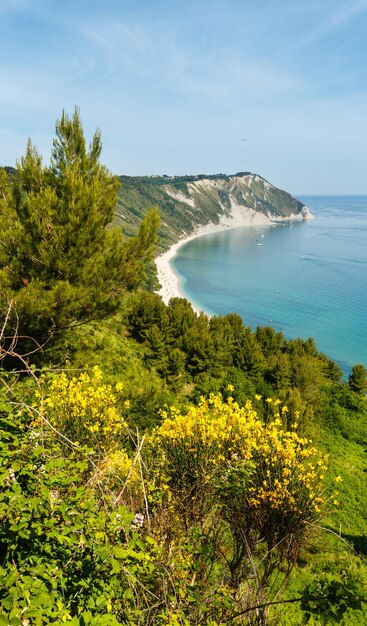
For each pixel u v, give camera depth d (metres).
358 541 11.42
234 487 4.67
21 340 9.57
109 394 6.85
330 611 2.26
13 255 10.28
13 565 2.11
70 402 6.14
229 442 5.86
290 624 5.38
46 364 9.88
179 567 3.07
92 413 6.26
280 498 5.45
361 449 20.30
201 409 6.22
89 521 2.45
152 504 4.18
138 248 12.08
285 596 6.67
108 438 6.13
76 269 10.50
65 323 10.37
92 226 10.54
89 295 10.47
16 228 10.40
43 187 10.83
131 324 26.97
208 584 3.46
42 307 9.27
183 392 23.11
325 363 32.53
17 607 1.86
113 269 11.12
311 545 8.42
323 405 24.00
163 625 2.50
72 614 2.33
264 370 26.09
